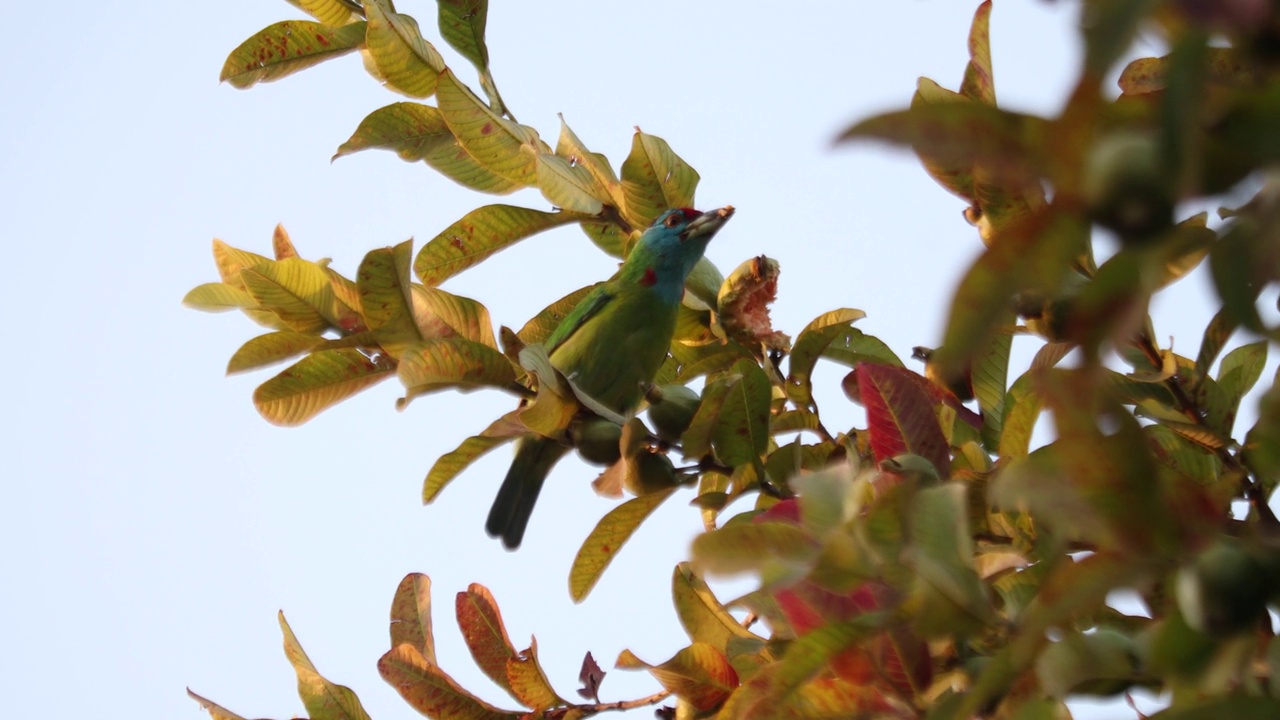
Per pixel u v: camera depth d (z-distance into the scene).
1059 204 1.77
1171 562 2.55
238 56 7.80
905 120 1.76
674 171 8.18
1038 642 2.57
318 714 5.90
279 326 7.17
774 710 3.57
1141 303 1.87
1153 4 1.49
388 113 8.03
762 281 7.66
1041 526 4.29
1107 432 2.47
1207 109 1.82
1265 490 5.03
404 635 6.41
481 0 7.88
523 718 6.07
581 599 6.50
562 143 8.30
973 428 6.24
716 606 5.68
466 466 6.55
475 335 6.57
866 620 3.22
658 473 6.39
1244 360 5.52
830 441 6.82
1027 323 4.93
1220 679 2.62
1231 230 2.06
